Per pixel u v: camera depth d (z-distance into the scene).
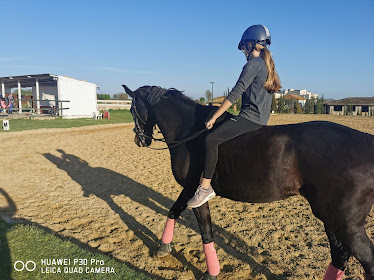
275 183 2.73
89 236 4.43
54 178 7.53
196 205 2.99
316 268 3.69
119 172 8.38
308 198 2.69
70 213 5.32
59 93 26.58
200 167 3.17
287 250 4.14
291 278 3.47
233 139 2.96
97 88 31.59
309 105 69.12
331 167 2.51
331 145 2.57
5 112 27.83
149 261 3.79
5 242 3.80
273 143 2.75
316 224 4.99
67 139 14.12
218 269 3.31
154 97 3.76
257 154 2.79
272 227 4.88
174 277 3.48
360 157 2.48
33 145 12.09
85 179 7.56
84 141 13.71
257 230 4.77
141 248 4.14
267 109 2.92
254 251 4.13
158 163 9.67
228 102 2.81
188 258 3.92
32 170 8.23
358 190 2.43
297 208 5.74
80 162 9.46
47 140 13.55
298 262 3.83
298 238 4.51
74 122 23.16
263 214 5.44
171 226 3.85
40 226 4.65
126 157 10.52
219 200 6.16
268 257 3.97
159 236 4.54
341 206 2.47
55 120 24.39
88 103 29.55
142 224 4.95
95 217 5.18
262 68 2.82
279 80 2.90
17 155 10.04
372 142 2.57
